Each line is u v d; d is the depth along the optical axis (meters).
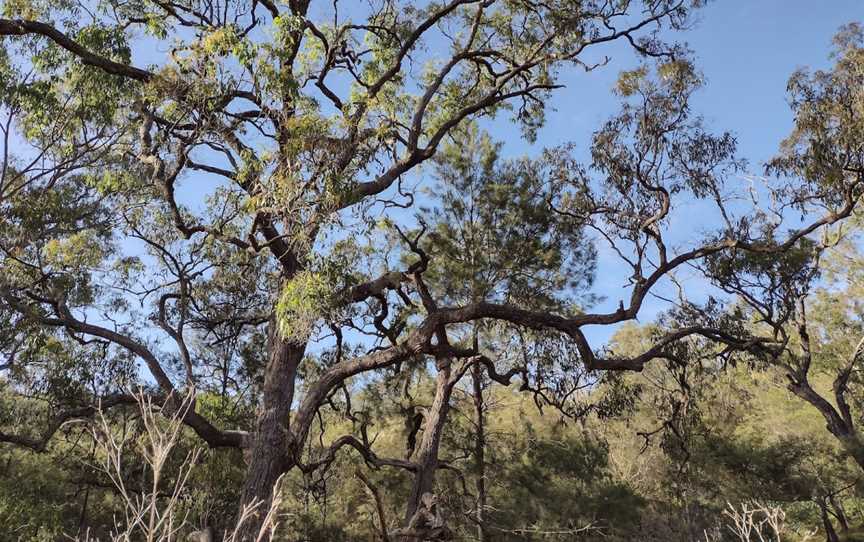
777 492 18.56
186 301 14.88
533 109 15.96
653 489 23.98
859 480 19.00
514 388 17.91
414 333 11.70
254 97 10.34
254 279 15.20
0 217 12.41
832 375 22.14
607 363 12.24
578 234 16.92
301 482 19.02
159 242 14.52
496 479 16.83
